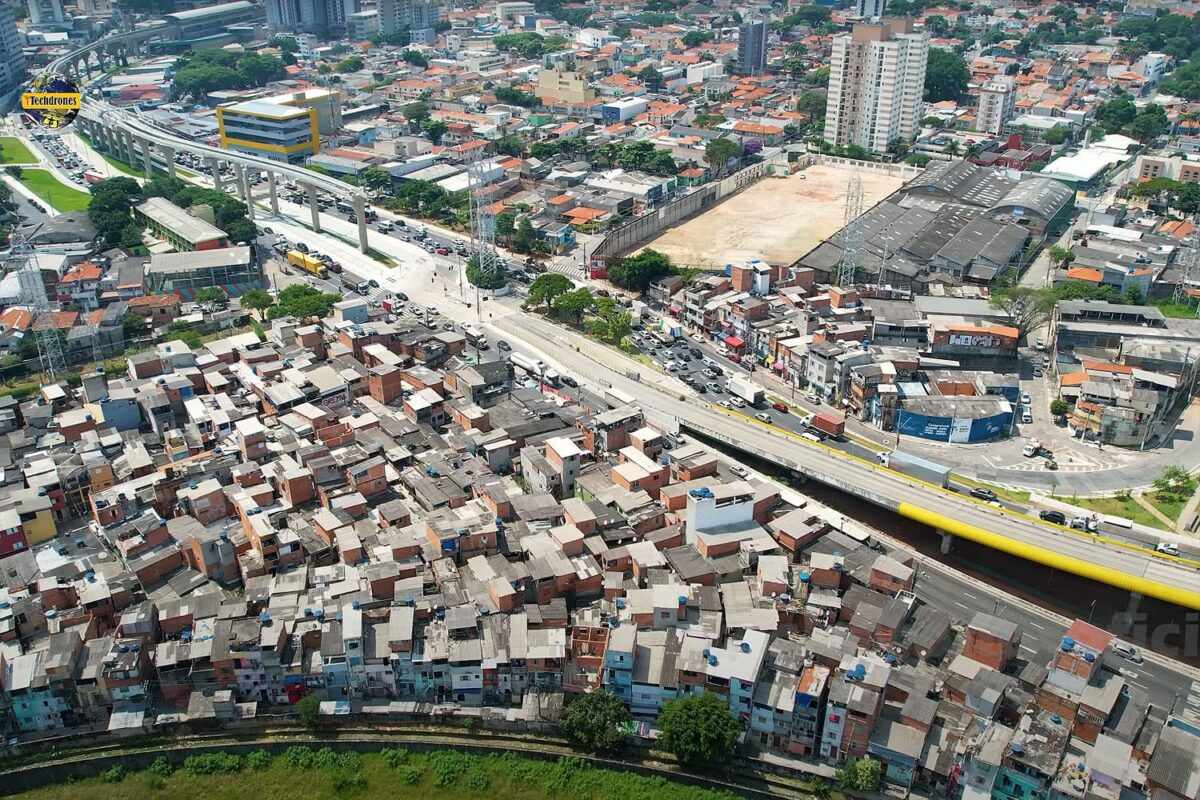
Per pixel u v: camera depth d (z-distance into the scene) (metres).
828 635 193.75
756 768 178.75
